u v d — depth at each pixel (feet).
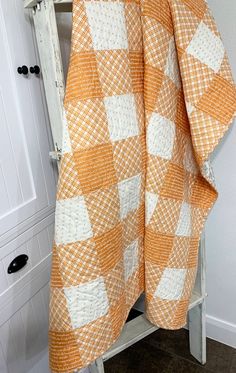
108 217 1.95
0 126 2.16
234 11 2.60
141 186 2.20
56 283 1.91
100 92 1.76
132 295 2.46
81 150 1.73
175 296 2.53
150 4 1.84
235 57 2.73
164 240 2.33
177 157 2.25
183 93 2.15
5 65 2.14
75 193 1.77
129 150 2.00
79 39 1.63
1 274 2.32
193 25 1.97
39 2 1.93
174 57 2.06
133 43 1.91
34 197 2.55
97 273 1.95
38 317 2.82
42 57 2.06
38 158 2.54
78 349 2.02
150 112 1.99
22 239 2.48
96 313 2.02
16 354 2.64
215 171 3.19
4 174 2.24
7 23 2.11
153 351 3.90
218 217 3.39
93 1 1.65
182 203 2.38
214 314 3.91
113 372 3.66
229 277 3.60
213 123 2.07
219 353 3.80
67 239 1.83
